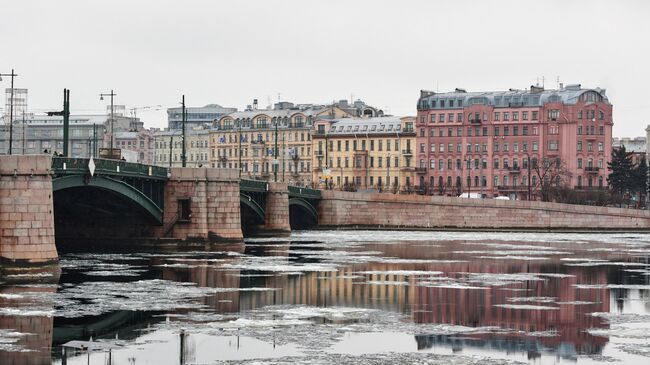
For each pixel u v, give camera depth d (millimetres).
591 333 58281
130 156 145750
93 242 121562
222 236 121188
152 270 90500
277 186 154500
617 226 191500
